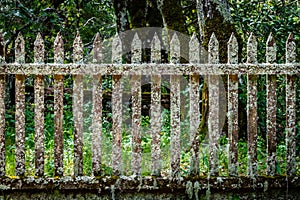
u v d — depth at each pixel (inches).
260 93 271.9
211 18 238.5
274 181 187.3
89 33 485.7
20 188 181.3
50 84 452.8
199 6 246.4
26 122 339.6
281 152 232.5
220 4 240.1
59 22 426.3
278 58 296.7
